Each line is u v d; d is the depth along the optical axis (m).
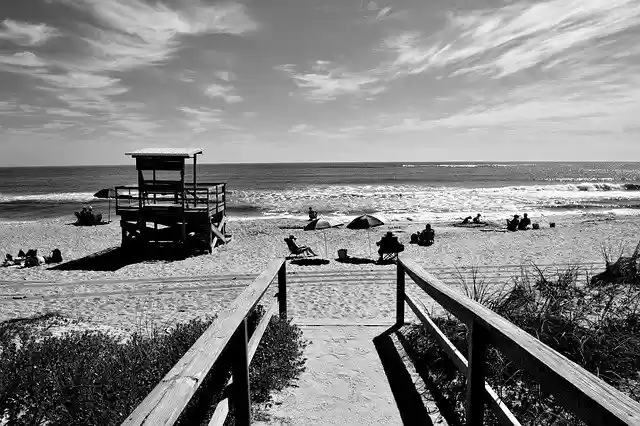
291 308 8.85
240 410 2.79
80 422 2.96
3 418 3.26
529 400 3.02
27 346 4.68
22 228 26.03
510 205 39.38
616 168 184.12
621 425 1.26
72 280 13.14
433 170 154.00
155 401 1.57
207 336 2.27
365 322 5.46
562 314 4.20
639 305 4.61
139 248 17.92
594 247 16.88
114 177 115.56
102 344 4.92
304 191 58.25
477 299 4.56
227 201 43.97
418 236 20.09
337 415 3.22
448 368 3.86
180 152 17.36
